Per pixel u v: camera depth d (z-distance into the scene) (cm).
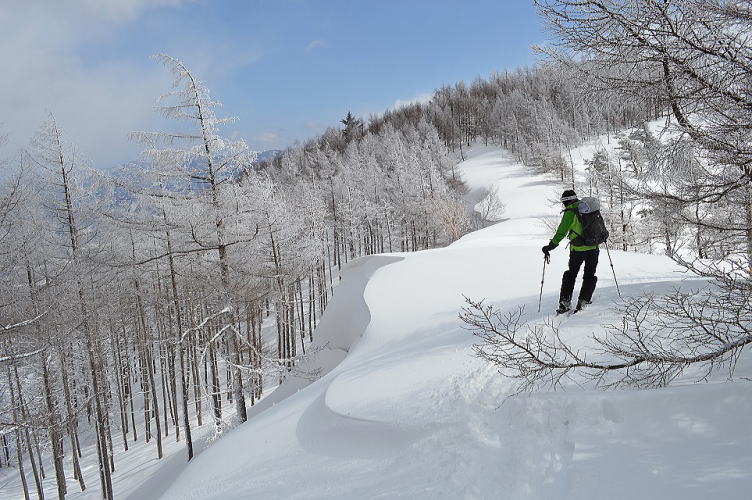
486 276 1154
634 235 2358
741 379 329
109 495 1460
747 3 306
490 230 3216
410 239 5138
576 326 553
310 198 3666
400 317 980
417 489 324
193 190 1066
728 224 383
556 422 340
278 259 1920
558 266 1188
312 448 486
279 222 1823
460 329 757
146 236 1202
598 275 973
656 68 352
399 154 5928
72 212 1240
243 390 1180
